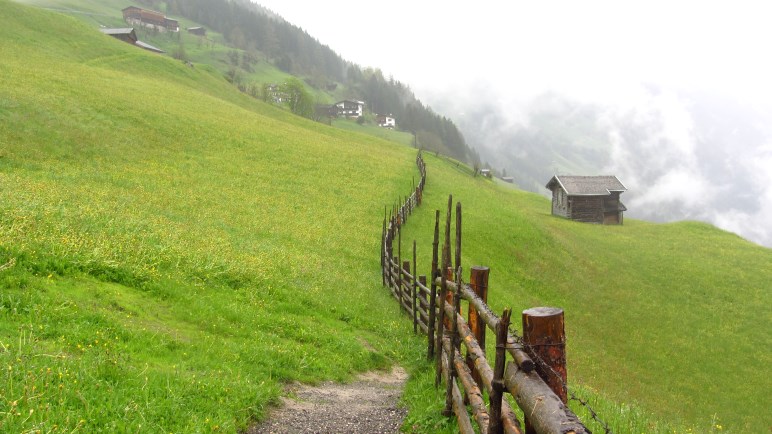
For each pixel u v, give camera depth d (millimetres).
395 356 12367
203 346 9344
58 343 7355
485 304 5867
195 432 5863
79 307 9250
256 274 15859
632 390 22125
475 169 83125
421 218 36469
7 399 5176
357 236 27750
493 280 29984
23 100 34094
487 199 49156
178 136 40344
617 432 7504
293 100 130375
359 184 41156
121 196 23141
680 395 23250
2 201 15070
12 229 11922
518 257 35406
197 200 27125
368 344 12938
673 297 35969
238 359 9219
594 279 36406
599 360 24734
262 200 30922
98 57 66625
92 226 15203
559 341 4027
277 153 44625
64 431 4914
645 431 7980
